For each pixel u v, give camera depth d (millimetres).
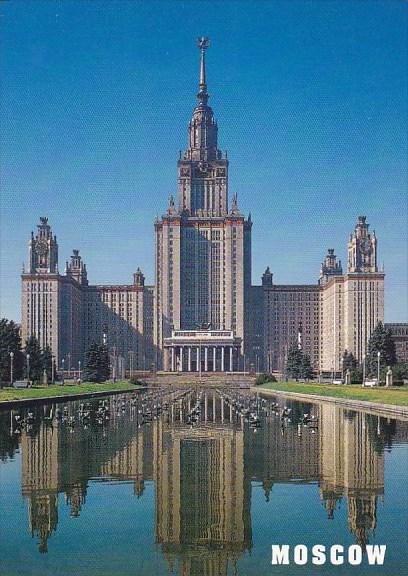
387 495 44281
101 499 43281
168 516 39406
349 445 65625
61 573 30891
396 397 118250
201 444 66562
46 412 103750
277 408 111125
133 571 31328
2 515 39844
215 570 31594
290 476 50094
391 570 31594
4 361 186750
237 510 40906
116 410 108500
